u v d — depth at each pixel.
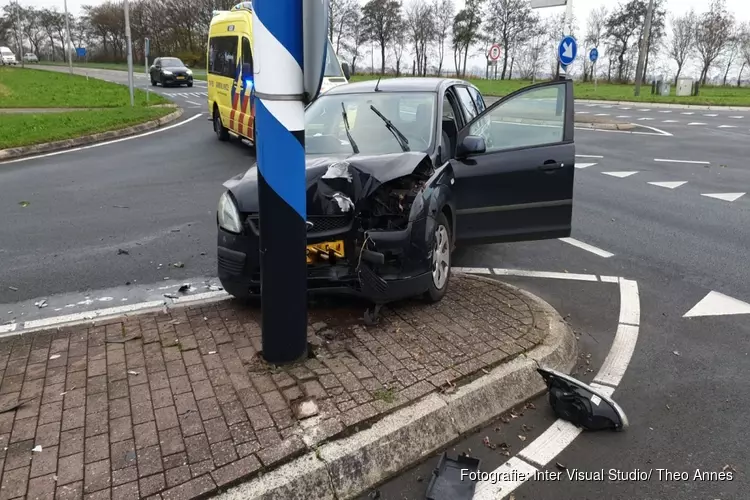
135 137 15.40
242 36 12.51
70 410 3.10
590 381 3.76
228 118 13.78
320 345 3.77
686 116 23.28
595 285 5.47
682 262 6.11
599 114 23.88
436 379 3.38
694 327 4.56
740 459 3.00
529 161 5.16
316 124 5.40
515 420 3.33
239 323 4.14
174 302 4.83
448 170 4.96
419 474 2.89
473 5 55.66
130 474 2.62
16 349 3.79
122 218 7.60
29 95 26.70
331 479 2.71
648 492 2.77
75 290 5.21
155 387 3.30
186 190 9.29
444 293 4.70
